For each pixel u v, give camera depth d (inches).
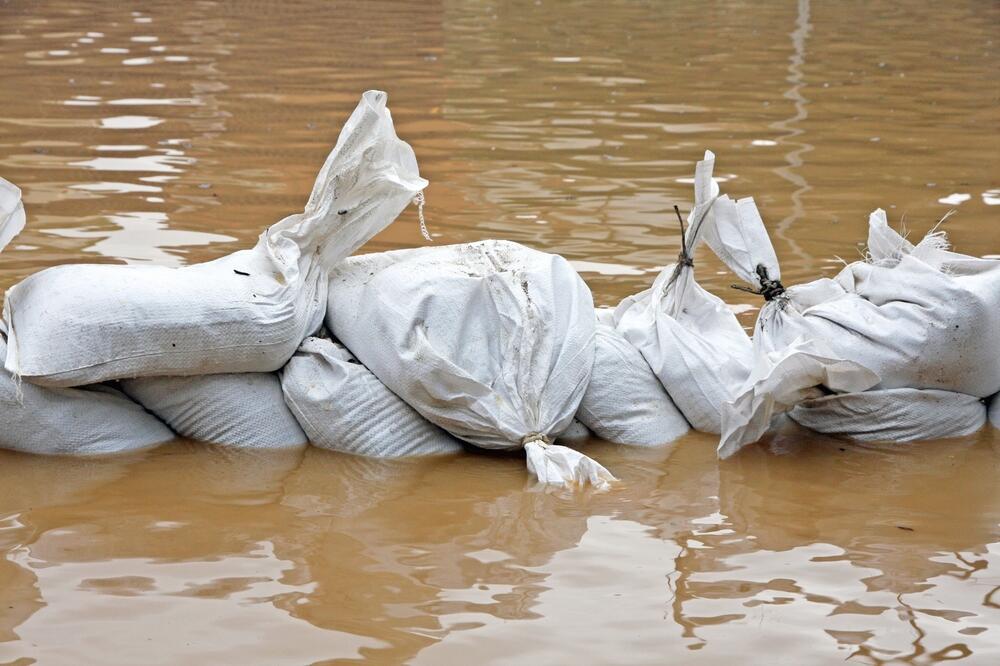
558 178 413.1
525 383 209.8
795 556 172.7
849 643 149.5
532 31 833.5
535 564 169.5
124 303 201.5
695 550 174.6
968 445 218.2
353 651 146.2
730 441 211.9
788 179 417.7
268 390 215.8
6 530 178.2
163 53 682.8
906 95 590.6
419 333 206.2
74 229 335.6
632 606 157.6
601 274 305.1
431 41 771.4
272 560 170.1
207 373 213.0
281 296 208.8
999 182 415.8
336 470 205.0
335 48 727.7
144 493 193.2
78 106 519.5
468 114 526.0
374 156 215.9
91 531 178.7
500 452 215.6
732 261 231.6
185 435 217.5
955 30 857.5
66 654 144.9
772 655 146.6
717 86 611.5
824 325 219.1
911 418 218.4
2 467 202.4
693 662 144.9
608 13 952.9
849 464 209.0
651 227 353.1
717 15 946.7
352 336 215.8
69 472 201.0
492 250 223.9
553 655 145.8
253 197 378.9
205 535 178.1
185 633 149.9
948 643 149.8
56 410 206.2
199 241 327.9
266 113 519.5
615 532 180.5
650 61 697.6
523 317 211.0
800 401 219.3
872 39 808.3
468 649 146.9
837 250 330.3
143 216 351.6
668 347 221.9
